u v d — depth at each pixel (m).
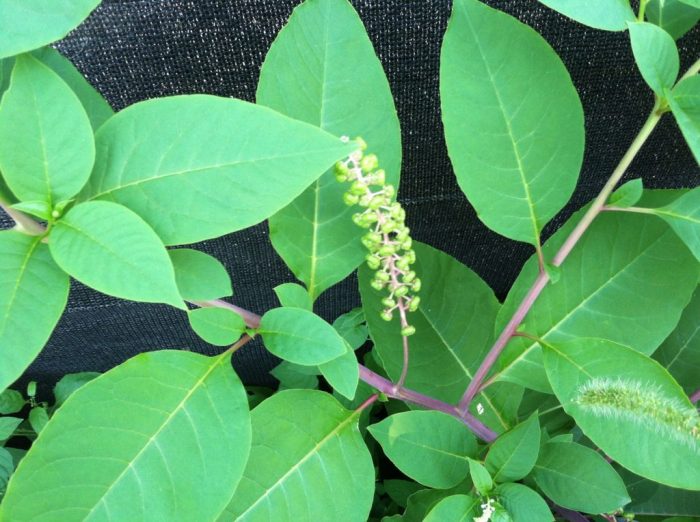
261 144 0.24
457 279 0.49
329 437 0.37
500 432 0.50
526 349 0.42
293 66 0.34
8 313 0.23
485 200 0.34
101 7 0.45
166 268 0.22
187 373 0.31
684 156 0.60
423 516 0.45
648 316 0.41
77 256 0.23
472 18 0.31
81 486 0.27
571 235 0.35
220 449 0.29
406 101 0.54
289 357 0.30
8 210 0.25
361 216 0.31
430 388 0.49
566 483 0.37
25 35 0.21
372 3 0.47
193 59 0.49
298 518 0.35
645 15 0.35
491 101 0.33
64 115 0.24
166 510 0.28
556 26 0.50
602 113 0.56
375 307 0.45
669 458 0.31
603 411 0.32
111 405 0.29
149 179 0.25
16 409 0.70
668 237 0.41
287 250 0.37
